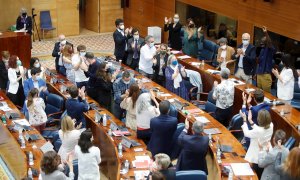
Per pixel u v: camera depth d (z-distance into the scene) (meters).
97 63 12.64
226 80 11.30
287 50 14.42
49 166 7.16
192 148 8.45
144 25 21.31
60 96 12.16
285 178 7.05
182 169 8.64
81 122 10.35
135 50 15.12
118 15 23.34
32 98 10.77
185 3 18.41
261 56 12.83
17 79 12.73
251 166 8.71
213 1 16.89
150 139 9.72
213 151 9.29
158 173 6.52
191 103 12.42
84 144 8.09
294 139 9.22
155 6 20.28
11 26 20.88
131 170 8.66
